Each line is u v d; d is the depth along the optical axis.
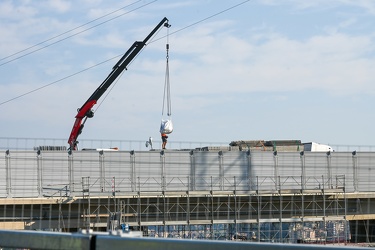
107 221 49.56
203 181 51.50
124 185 50.19
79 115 59.97
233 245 5.41
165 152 51.12
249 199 52.06
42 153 48.91
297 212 53.44
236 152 52.28
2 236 6.56
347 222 56.25
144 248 5.80
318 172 53.69
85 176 49.56
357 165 54.59
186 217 51.25
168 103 60.72
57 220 49.03
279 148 63.59
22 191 48.22
